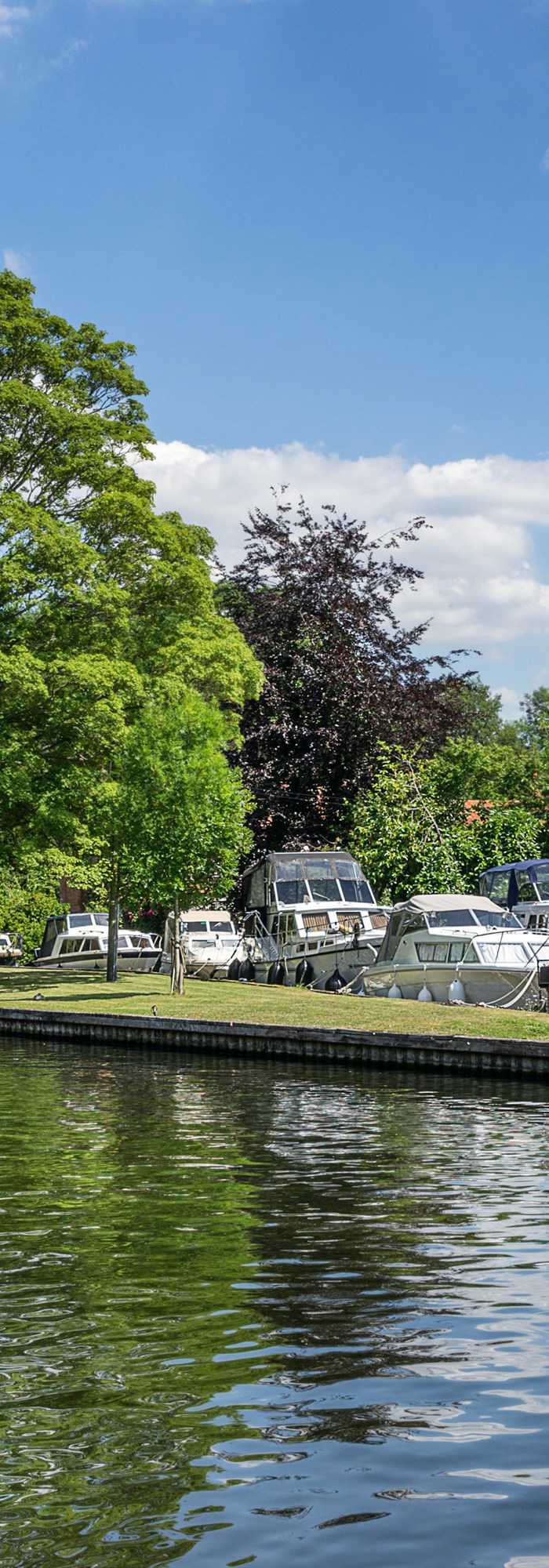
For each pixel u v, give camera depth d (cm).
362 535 4541
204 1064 2167
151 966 4238
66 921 4456
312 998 2866
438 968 2783
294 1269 827
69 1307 742
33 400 3384
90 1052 2386
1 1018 2789
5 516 3219
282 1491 492
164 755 3112
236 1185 1116
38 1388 607
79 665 3155
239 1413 573
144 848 3070
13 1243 899
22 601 3312
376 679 4325
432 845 3881
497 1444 536
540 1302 748
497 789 4372
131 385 3691
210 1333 692
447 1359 645
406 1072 2027
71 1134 1416
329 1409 579
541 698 10156
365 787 4256
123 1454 528
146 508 3500
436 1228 946
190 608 3666
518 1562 435
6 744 3259
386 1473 507
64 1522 468
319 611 4425
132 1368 635
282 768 4262
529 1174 1173
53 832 3303
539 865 3566
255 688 3706
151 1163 1232
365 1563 435
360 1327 700
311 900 3566
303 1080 1933
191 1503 482
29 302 3575
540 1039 1969
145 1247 889
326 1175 1166
